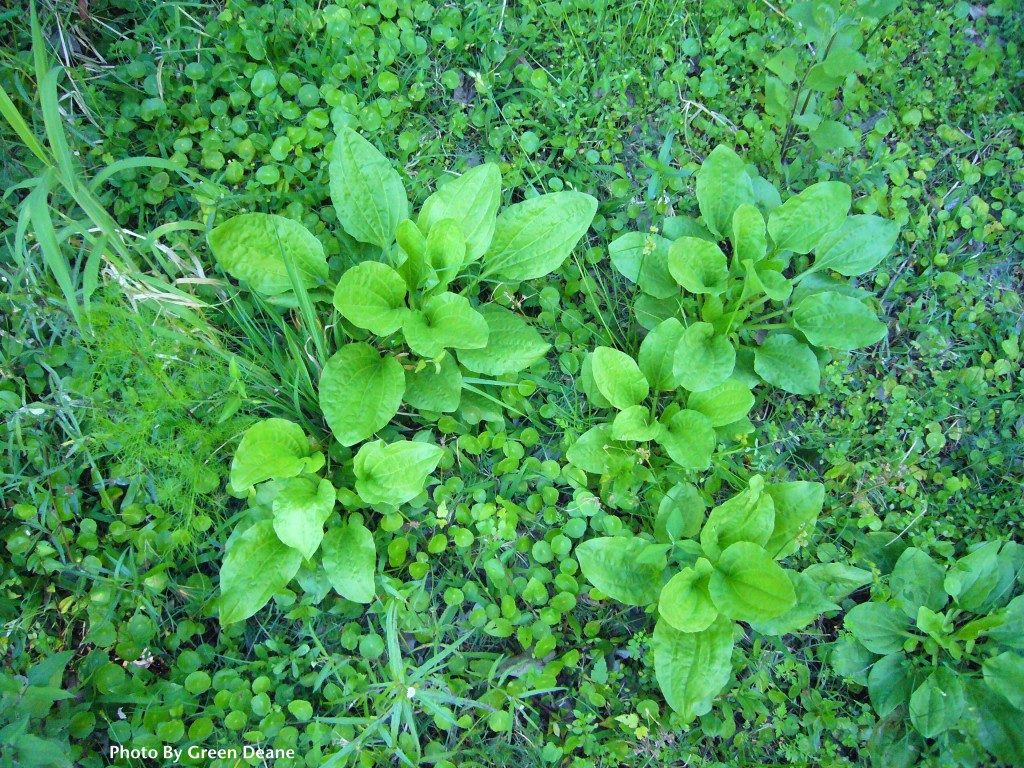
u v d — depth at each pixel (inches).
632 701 27.3
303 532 25.2
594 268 31.3
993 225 33.1
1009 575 29.1
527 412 29.5
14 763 23.0
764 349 30.2
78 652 26.2
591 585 28.2
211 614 26.5
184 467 26.9
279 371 28.2
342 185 28.3
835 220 29.2
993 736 27.2
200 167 30.2
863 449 31.0
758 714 27.6
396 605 26.6
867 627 28.2
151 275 28.3
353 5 31.7
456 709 26.9
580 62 32.4
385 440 28.5
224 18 30.6
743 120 33.1
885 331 29.1
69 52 29.9
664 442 27.8
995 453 31.1
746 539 27.0
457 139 32.0
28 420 27.0
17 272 27.8
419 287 28.5
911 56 35.1
